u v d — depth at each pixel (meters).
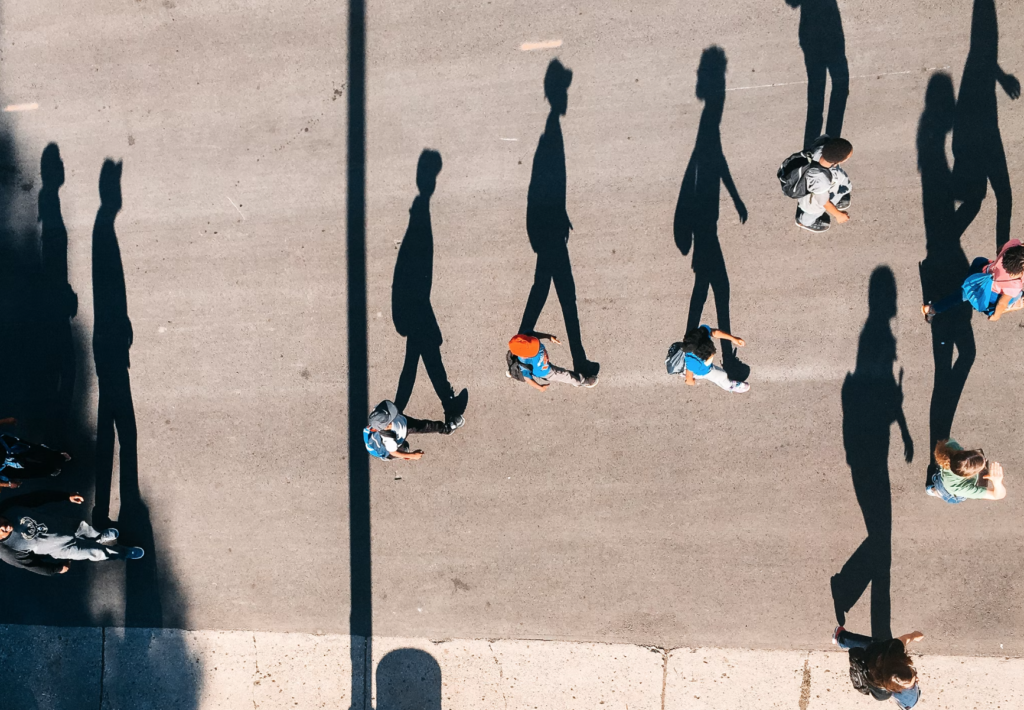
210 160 7.03
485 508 6.68
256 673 6.91
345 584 6.83
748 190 6.40
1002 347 6.10
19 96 7.21
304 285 6.92
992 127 6.15
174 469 7.03
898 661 5.11
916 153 6.23
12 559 6.27
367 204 6.86
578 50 6.60
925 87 6.22
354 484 6.83
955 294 5.86
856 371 6.28
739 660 6.38
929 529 6.19
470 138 6.74
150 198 7.09
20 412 7.18
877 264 6.25
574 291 6.61
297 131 6.94
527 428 6.64
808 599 6.31
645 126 6.53
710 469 6.42
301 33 6.93
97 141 7.14
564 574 6.58
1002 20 6.13
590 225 6.59
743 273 6.41
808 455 6.32
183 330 7.05
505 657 6.64
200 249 7.04
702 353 5.38
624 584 6.51
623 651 6.50
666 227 6.50
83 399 7.12
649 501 6.49
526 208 6.67
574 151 6.62
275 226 6.96
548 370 5.95
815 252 6.32
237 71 7.00
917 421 6.21
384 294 6.83
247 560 6.94
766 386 6.37
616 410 6.54
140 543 7.05
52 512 7.13
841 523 6.29
